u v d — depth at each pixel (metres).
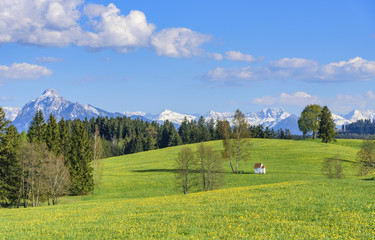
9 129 72.69
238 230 22.28
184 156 73.62
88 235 24.42
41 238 24.59
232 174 94.56
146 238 21.81
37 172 67.31
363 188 37.62
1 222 33.41
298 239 18.81
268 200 33.91
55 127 87.50
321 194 34.84
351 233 19.62
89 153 86.38
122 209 36.47
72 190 80.62
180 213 30.50
